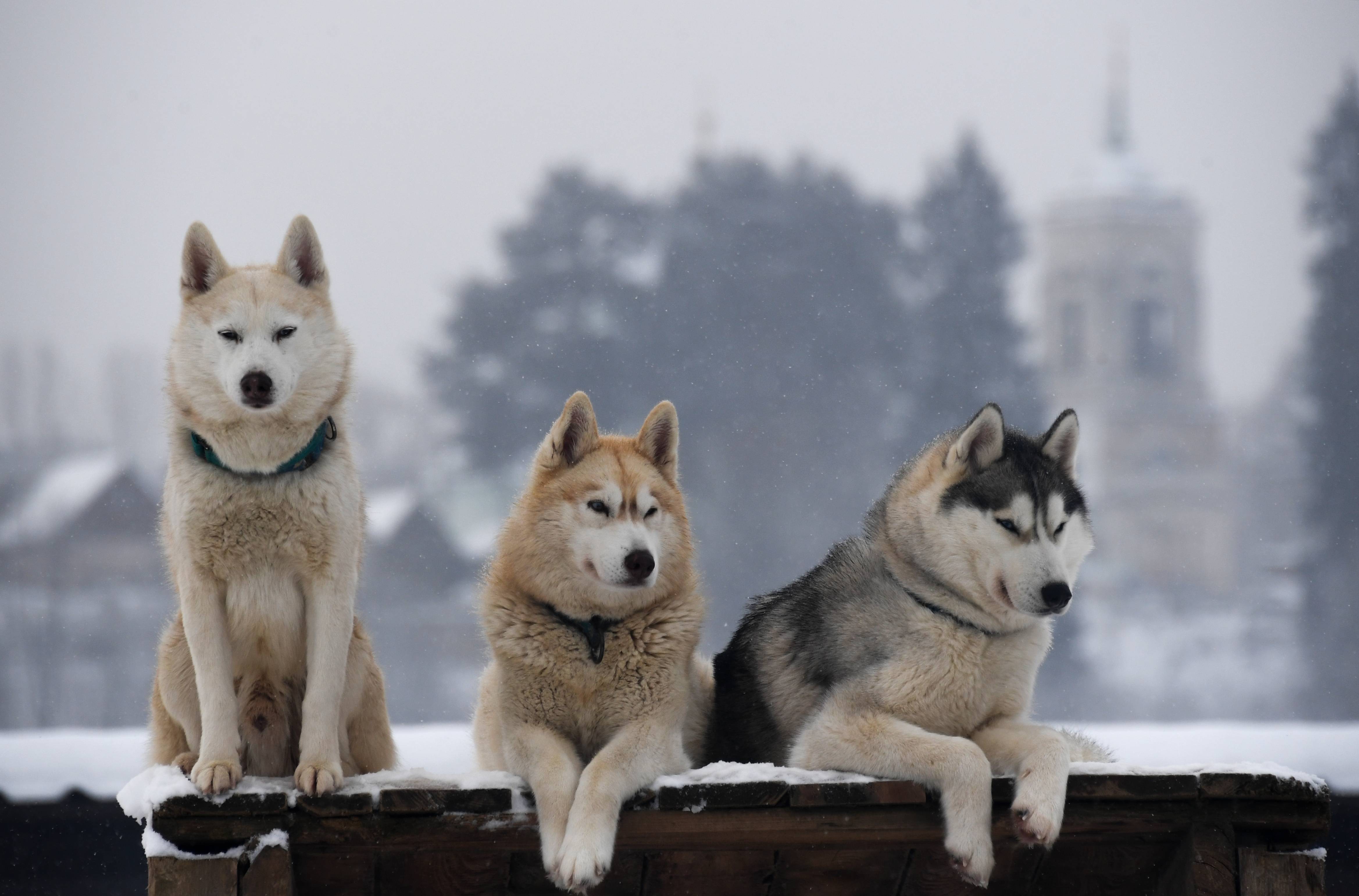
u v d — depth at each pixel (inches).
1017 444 322.0
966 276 2207.2
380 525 2014.0
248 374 279.0
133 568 2285.9
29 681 2046.0
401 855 262.8
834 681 308.0
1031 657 307.6
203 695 276.4
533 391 1989.4
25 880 390.6
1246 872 258.7
